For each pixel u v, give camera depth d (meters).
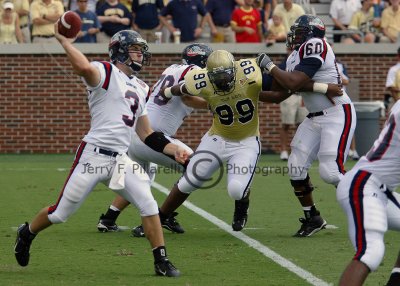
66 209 25.11
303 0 69.50
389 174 20.69
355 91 67.56
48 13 66.25
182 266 26.58
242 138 31.52
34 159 62.97
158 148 26.42
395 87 57.53
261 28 68.31
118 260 27.53
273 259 27.62
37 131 67.06
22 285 23.84
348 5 70.00
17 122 66.88
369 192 20.50
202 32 68.81
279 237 32.06
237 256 28.23
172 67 33.31
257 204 41.03
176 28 67.12
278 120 67.44
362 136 61.88
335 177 32.09
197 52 33.22
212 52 30.44
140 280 24.45
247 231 33.47
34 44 66.19
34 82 66.56
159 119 33.19
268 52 66.25
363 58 67.81
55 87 66.81
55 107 66.94
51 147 67.25
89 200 42.22
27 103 66.81
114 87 25.02
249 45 66.12
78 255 28.39
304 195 32.22
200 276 25.03
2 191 45.50
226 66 29.80
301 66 31.39
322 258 27.83
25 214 37.59
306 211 32.34
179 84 32.00
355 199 20.47
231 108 30.83
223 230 33.75
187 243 30.75
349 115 32.38
